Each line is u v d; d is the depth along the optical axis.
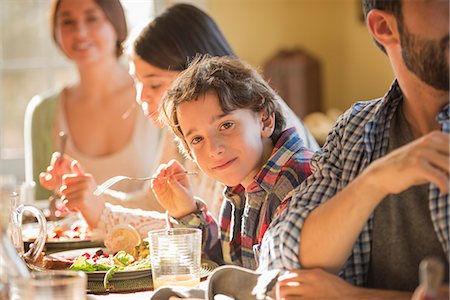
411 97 1.40
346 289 1.36
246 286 1.45
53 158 2.66
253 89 1.76
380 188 1.28
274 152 1.78
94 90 3.38
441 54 1.29
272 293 1.41
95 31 3.30
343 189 1.37
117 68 3.39
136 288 1.77
